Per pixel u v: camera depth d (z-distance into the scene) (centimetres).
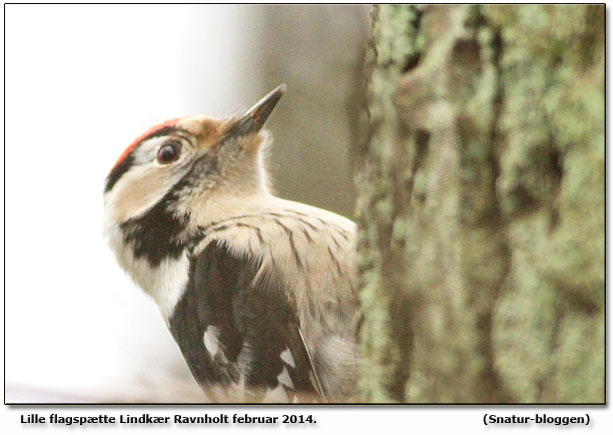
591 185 99
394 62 118
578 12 102
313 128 289
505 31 107
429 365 114
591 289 99
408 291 117
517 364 104
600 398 98
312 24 294
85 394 145
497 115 108
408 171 117
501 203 107
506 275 107
